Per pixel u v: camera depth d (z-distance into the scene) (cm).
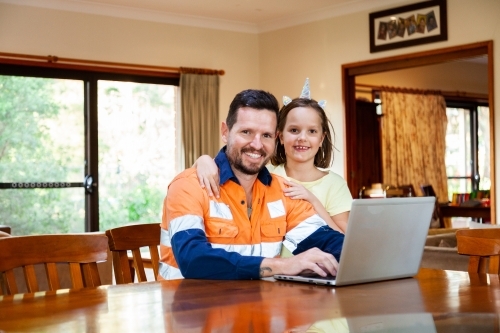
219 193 225
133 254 249
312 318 152
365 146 932
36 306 166
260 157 223
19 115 720
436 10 691
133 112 786
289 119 289
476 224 439
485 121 1107
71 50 731
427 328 143
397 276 214
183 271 210
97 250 218
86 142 755
